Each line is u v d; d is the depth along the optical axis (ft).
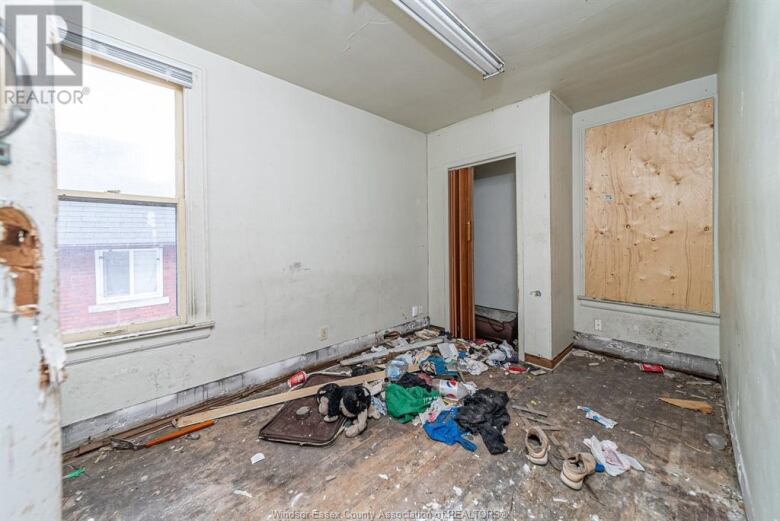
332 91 9.12
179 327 6.77
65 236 5.69
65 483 5.02
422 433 6.33
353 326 10.39
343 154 9.94
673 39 6.91
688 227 8.84
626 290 9.94
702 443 5.84
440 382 7.92
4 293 1.54
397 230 11.83
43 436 1.70
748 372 4.48
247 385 7.89
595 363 9.75
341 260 9.98
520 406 7.27
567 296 10.53
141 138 6.40
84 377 5.77
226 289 7.51
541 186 9.52
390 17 6.17
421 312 12.89
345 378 8.45
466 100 9.82
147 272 6.57
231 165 7.52
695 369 8.73
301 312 8.98
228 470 5.32
